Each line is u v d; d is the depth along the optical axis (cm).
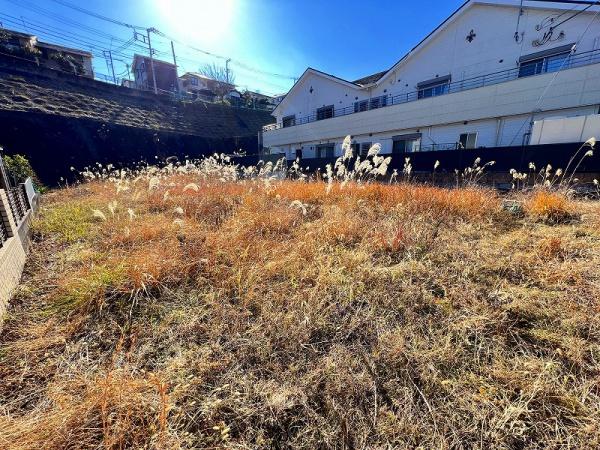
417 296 221
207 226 379
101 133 1477
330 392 145
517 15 1093
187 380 153
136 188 628
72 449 118
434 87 1380
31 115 1260
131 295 221
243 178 776
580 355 157
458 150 974
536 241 317
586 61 957
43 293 243
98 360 171
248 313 207
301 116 2125
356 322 197
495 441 121
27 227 380
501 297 212
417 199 469
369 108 1672
